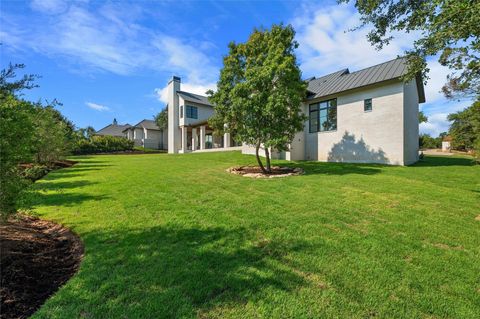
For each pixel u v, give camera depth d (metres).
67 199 7.08
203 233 4.60
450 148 35.31
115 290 2.93
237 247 4.04
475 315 2.60
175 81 33.88
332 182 9.11
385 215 5.57
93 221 5.32
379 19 6.45
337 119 16.83
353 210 5.90
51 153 14.26
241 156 18.95
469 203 6.45
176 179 10.05
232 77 12.84
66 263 3.75
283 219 5.32
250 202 6.64
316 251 3.91
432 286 3.06
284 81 11.84
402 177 10.10
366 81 15.44
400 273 3.33
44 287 3.09
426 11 4.98
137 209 6.09
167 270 3.34
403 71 13.78
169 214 5.69
